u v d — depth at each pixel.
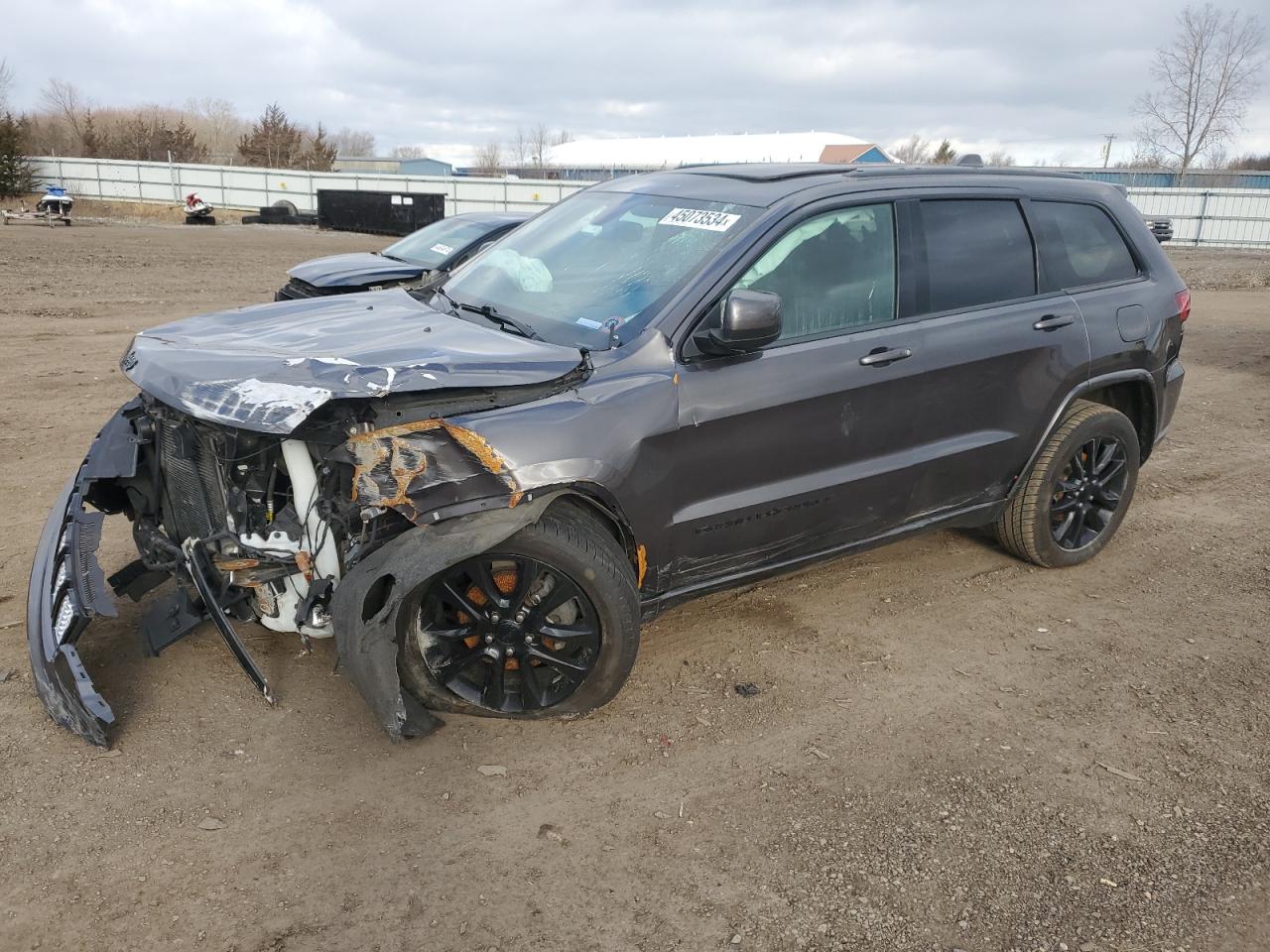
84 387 8.09
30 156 44.34
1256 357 11.13
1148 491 6.21
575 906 2.63
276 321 3.77
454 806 3.03
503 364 3.15
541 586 3.29
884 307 3.94
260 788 3.07
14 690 3.53
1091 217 4.79
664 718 3.54
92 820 2.88
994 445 4.33
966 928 2.60
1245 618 4.47
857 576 4.80
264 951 2.44
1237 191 34.44
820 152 72.19
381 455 2.90
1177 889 2.76
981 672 3.94
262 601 3.24
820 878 2.77
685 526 3.49
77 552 3.34
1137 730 3.55
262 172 44.19
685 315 3.45
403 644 3.20
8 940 2.44
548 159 80.88
